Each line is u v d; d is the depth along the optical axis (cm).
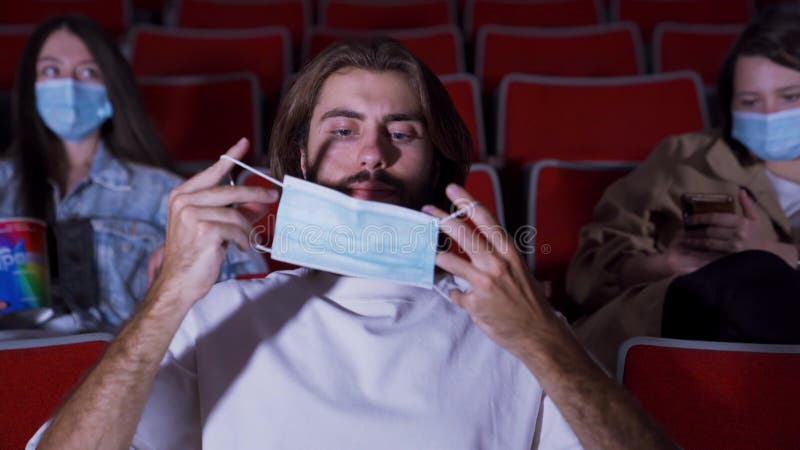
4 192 192
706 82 304
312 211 96
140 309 90
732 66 190
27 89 195
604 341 179
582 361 91
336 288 107
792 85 183
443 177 119
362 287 106
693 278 172
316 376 99
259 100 256
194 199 88
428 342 102
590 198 202
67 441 87
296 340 101
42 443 89
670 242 189
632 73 292
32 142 194
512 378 101
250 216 96
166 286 88
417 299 107
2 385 113
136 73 288
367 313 104
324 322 103
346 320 102
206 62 294
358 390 98
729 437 114
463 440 96
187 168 217
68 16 202
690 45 308
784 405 115
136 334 89
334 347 101
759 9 364
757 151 187
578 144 244
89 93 195
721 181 189
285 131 117
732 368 116
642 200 193
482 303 88
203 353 101
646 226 191
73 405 89
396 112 111
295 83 116
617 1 356
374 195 109
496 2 349
